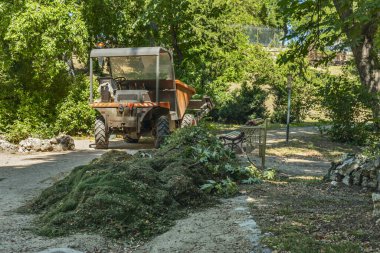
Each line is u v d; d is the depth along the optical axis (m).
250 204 6.36
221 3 24.14
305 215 5.56
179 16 21.17
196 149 8.38
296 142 16.08
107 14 20.53
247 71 30.58
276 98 30.50
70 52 17.64
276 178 8.73
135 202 5.57
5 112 16.55
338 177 8.02
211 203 6.45
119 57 14.90
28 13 16.11
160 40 22.56
